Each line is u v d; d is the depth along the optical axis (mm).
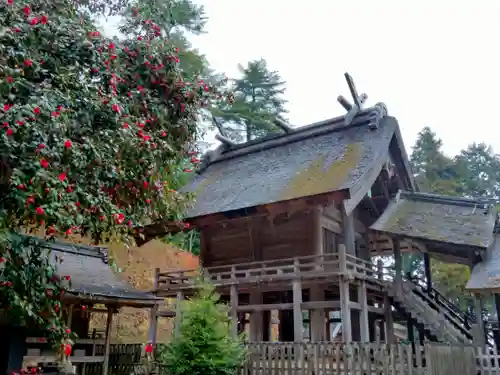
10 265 5066
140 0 8578
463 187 36219
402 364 9211
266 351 10805
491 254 13258
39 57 5969
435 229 14242
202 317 9867
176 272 16594
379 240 19109
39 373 9000
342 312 12891
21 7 5852
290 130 19844
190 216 15820
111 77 6531
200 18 27203
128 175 6500
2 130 4746
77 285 11828
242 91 37531
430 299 15062
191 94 7793
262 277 14477
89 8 8078
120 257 24547
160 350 11305
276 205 14406
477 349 11078
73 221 5082
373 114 17219
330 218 16344
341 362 10023
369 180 14703
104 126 6148
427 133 37781
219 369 9523
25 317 5668
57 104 5449
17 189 4695
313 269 14742
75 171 5547
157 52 7590
